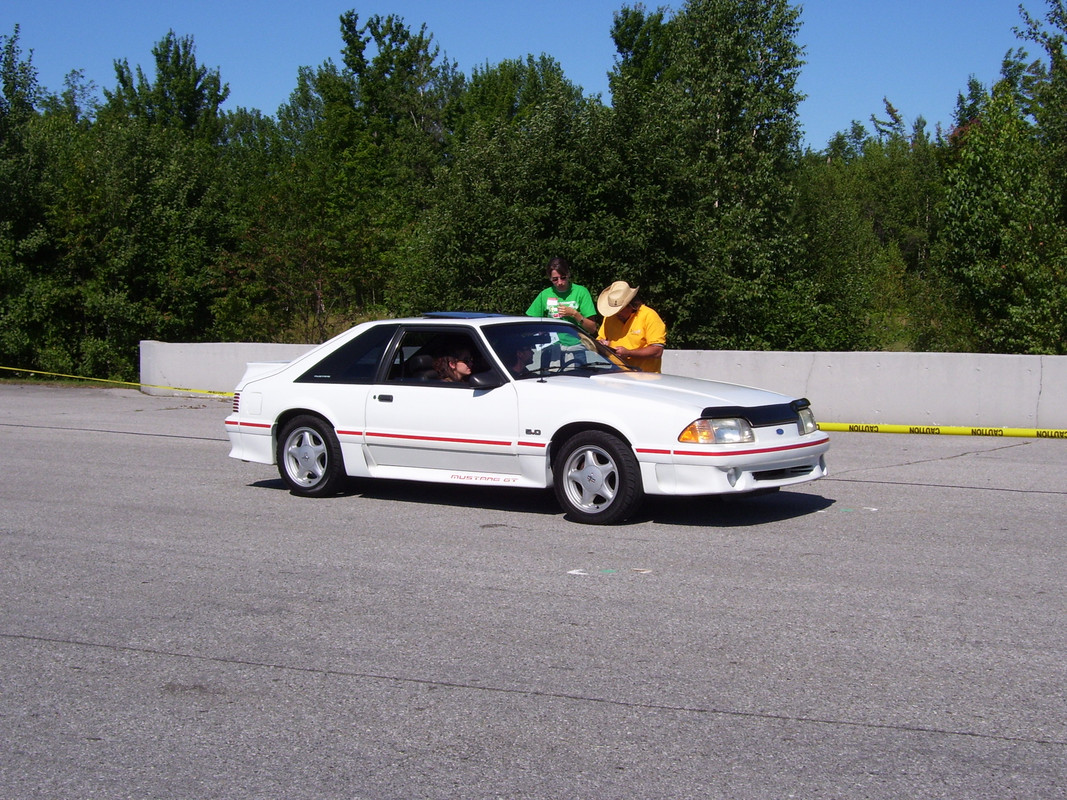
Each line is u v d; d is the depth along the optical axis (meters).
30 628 5.45
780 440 7.48
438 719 4.23
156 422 14.49
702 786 3.61
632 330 9.98
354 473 8.71
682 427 7.27
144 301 22.25
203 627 5.43
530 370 8.20
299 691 4.55
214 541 7.31
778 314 21.86
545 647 5.04
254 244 22.30
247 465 10.73
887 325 28.61
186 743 4.06
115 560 6.80
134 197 22.00
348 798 3.59
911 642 5.02
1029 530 7.45
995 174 20.95
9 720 4.30
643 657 4.88
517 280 19.38
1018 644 4.98
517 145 20.16
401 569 6.51
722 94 29.50
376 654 4.99
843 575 6.23
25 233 22.09
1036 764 3.74
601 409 7.56
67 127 30.70
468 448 8.09
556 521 7.88
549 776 3.71
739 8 30.00
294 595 5.98
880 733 4.02
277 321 22.62
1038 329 19.06
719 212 28.12
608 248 18.84
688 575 6.28
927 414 13.42
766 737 4.00
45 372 21.39
